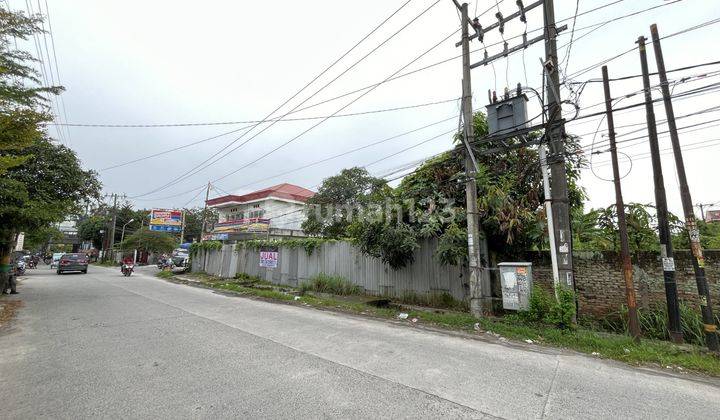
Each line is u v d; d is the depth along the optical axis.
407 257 11.07
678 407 3.89
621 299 8.11
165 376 4.57
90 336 6.74
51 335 6.84
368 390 4.14
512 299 7.76
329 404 3.75
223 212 40.31
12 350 5.83
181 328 7.45
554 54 7.71
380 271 12.33
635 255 8.13
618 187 7.04
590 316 8.37
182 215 37.78
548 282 8.93
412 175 11.29
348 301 11.50
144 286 16.94
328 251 14.61
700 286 6.44
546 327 7.19
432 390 4.17
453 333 7.36
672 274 6.75
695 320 7.02
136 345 6.09
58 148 13.05
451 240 9.11
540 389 4.30
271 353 5.62
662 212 6.93
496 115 8.52
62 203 11.89
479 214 9.16
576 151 7.83
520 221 8.68
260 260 18.62
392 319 8.87
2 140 7.09
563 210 7.52
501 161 10.19
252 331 7.21
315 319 8.70
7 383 4.36
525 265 7.68
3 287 13.22
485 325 7.64
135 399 3.86
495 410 3.68
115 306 10.49
